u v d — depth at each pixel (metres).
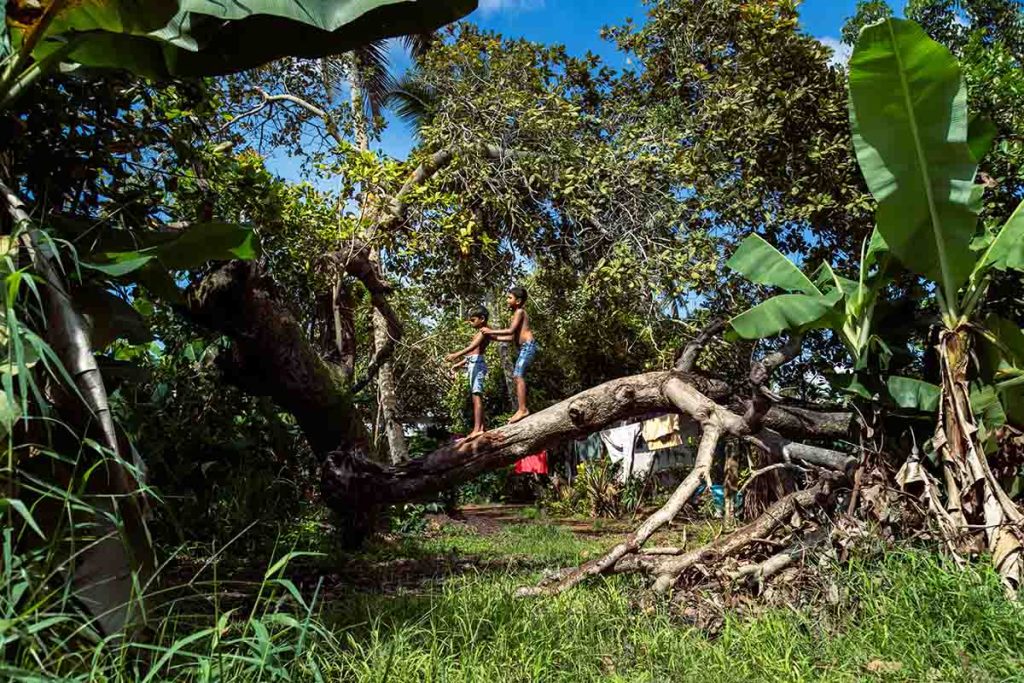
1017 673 3.71
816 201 10.12
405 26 4.76
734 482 12.88
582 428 8.58
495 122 11.48
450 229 11.28
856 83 5.86
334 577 8.07
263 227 9.06
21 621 2.59
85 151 5.38
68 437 3.69
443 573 8.48
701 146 10.50
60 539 3.14
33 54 4.43
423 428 26.89
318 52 4.76
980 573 4.95
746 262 7.90
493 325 20.81
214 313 7.94
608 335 13.80
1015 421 6.33
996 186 8.62
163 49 4.64
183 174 6.46
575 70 12.42
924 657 4.01
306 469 11.16
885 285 6.96
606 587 6.07
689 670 4.06
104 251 4.74
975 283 6.12
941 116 5.78
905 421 6.73
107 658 3.18
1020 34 12.28
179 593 6.17
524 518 18.89
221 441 8.52
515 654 4.07
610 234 10.72
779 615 4.89
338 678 3.64
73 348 3.54
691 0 11.45
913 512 5.71
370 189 11.23
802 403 8.74
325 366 9.21
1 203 3.94
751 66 10.78
